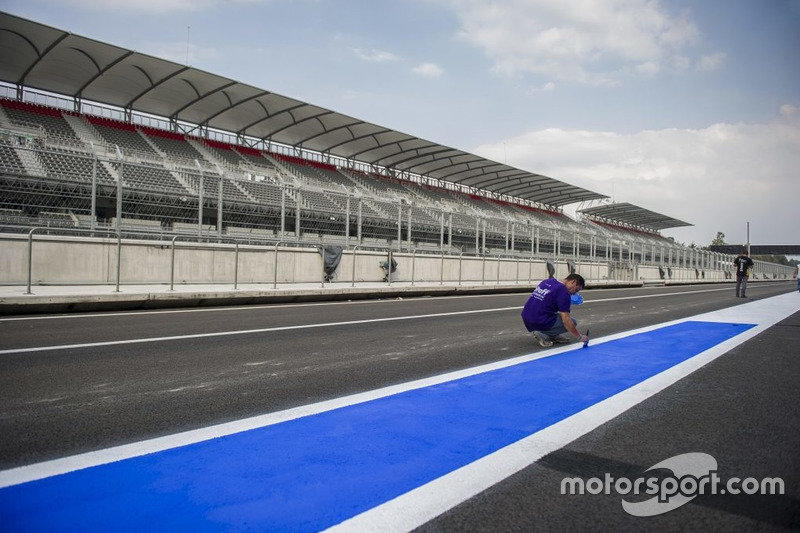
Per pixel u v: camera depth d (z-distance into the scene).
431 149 38.38
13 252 11.37
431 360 5.52
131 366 4.92
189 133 32.47
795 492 2.36
